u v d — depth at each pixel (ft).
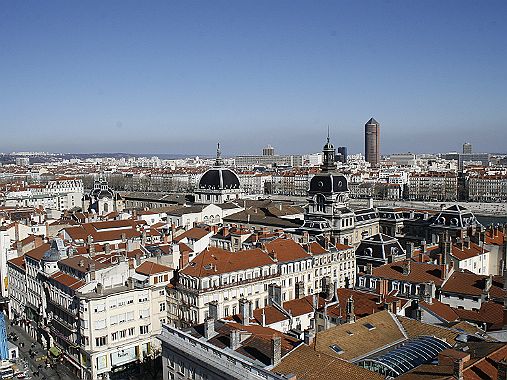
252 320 418.72
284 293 585.63
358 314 406.21
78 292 500.74
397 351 317.01
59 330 552.00
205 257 539.70
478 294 439.22
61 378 516.32
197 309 504.84
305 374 290.15
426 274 478.59
